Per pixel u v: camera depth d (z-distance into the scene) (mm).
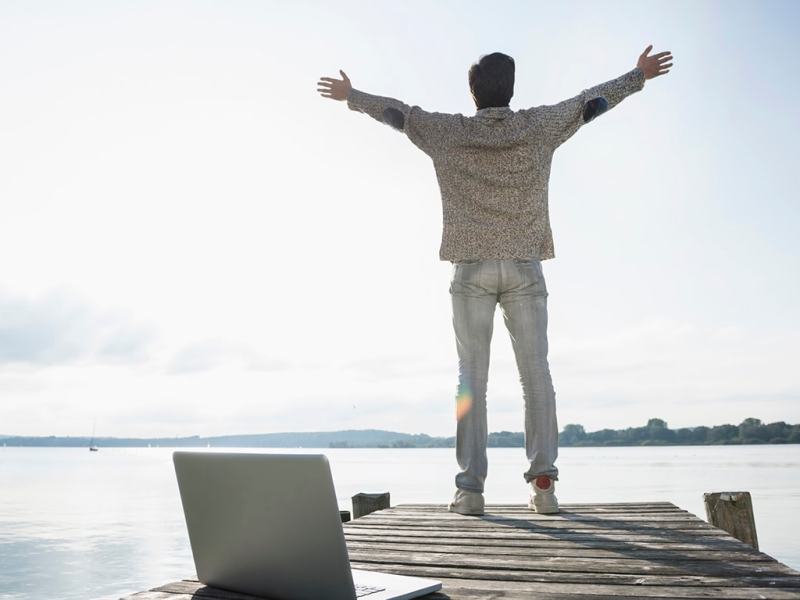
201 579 2021
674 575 2059
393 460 148625
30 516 28281
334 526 1610
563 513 3553
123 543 19266
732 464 85125
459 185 3525
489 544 2680
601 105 3479
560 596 1844
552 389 3564
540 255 3580
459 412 3584
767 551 14109
